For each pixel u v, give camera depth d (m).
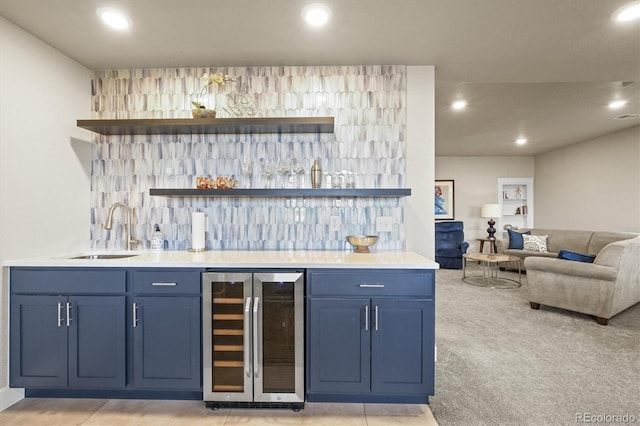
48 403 1.95
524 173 7.26
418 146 2.45
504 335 3.00
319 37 2.05
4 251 1.89
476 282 5.19
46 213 2.14
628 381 2.18
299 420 1.80
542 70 2.52
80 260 1.93
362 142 2.47
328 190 2.24
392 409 1.89
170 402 1.97
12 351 1.90
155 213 2.53
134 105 2.52
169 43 2.13
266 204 2.50
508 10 1.76
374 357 1.86
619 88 3.23
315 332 1.88
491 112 4.02
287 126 2.29
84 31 1.98
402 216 2.47
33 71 2.04
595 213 5.49
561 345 2.77
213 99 2.47
